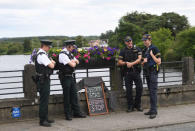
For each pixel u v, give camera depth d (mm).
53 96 7191
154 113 7078
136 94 7637
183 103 8828
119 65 7598
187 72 8992
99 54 7625
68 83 6738
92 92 7512
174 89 8602
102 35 87875
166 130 6121
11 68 39125
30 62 6711
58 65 6789
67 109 6887
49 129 6117
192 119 6934
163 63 8773
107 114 7500
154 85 7035
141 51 7402
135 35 85375
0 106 6613
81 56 7480
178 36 58156
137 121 6750
